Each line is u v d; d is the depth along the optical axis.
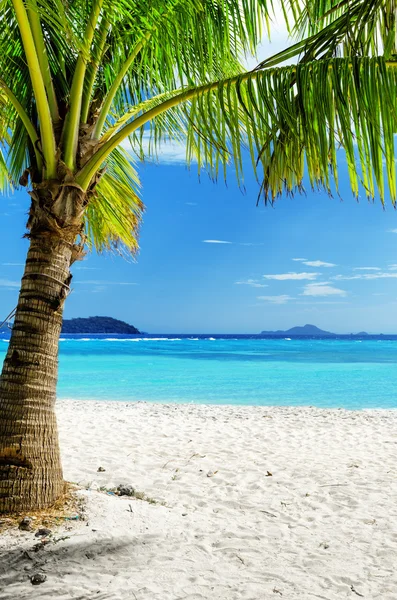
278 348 56.91
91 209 5.68
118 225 5.69
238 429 8.57
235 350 49.47
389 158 2.93
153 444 7.14
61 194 3.80
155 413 10.59
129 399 14.15
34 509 3.78
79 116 3.89
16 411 3.80
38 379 3.87
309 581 3.13
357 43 3.22
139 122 3.82
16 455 3.77
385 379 20.09
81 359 31.83
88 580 3.07
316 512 4.41
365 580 3.16
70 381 18.73
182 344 70.44
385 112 2.94
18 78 4.47
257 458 6.40
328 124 3.01
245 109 3.22
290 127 3.10
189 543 3.61
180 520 4.03
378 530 3.99
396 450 6.97
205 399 14.31
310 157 3.13
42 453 3.87
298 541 3.75
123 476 5.42
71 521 3.68
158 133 5.11
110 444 7.07
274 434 8.12
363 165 3.03
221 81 3.39
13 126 4.76
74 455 6.36
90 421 9.18
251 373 22.52
